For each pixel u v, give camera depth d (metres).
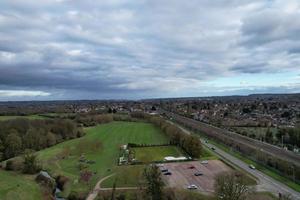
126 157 151.38
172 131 196.38
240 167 126.31
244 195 87.38
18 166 131.38
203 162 135.75
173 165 133.12
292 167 111.00
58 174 122.50
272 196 91.19
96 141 186.00
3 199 97.62
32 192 105.62
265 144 171.88
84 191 102.38
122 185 106.19
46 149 177.62
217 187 92.19
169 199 93.00
